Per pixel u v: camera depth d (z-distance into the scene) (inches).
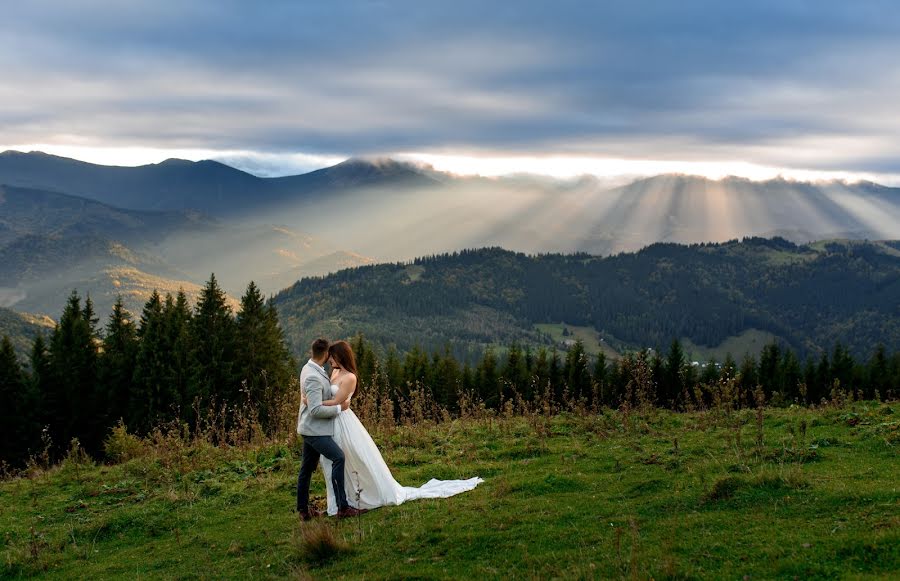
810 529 281.4
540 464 491.5
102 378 1844.2
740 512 315.3
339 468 389.1
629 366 765.9
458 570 290.4
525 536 319.9
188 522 432.5
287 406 669.9
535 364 2807.6
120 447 759.1
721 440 518.6
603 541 300.8
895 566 235.8
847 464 398.0
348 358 403.9
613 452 505.0
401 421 741.3
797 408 703.7
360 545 338.3
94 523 439.8
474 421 740.0
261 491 478.6
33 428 1754.4
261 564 337.4
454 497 410.6
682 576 251.3
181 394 1764.3
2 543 430.0
